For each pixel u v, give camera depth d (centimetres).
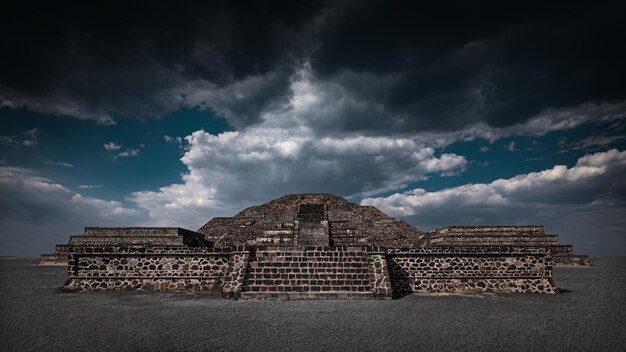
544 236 3078
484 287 1792
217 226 3972
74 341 980
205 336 1023
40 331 1069
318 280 1691
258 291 1627
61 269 2620
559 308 1405
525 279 1800
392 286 1783
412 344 960
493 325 1148
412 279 1805
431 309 1381
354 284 1683
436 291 1783
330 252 1806
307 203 4294
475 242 3044
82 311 1325
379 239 3525
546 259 1806
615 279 2191
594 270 2675
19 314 1273
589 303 1505
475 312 1330
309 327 1115
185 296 1648
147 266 1806
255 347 936
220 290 1780
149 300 1546
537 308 1405
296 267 1753
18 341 977
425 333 1056
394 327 1118
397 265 1817
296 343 966
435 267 1816
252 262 1767
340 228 3647
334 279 1702
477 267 1817
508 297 1650
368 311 1341
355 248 1814
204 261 1814
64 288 1741
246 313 1302
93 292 1728
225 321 1186
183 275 1800
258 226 3862
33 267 2762
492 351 913
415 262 1822
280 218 4006
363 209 4444
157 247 1811
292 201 4566
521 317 1255
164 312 1316
